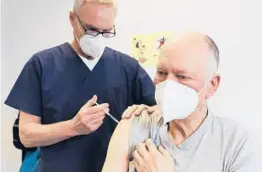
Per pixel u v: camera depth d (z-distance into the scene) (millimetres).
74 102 1499
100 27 1383
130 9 1684
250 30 1397
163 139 1128
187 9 1538
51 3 2000
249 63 1404
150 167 1049
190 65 1052
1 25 2166
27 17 2090
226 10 1446
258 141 1364
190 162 1068
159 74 1116
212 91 1123
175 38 1107
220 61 1458
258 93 1388
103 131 1490
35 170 1634
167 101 1064
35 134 1428
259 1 1375
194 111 1090
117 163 1133
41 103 1515
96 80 1515
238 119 1428
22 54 2133
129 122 1206
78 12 1395
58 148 1479
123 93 1551
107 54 1553
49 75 1506
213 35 1478
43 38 2047
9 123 2217
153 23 1627
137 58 1654
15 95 1516
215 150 1071
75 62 1515
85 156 1479
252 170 1054
